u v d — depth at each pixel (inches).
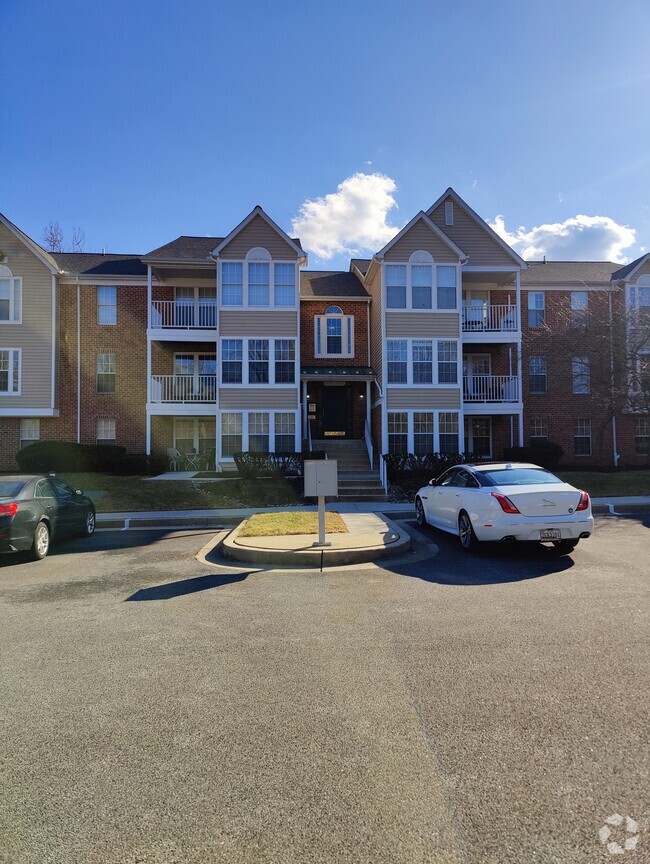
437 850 90.0
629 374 786.8
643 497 598.9
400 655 174.6
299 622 210.7
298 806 101.7
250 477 670.5
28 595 259.3
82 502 431.5
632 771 111.0
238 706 142.2
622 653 172.6
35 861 89.4
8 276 837.2
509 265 836.0
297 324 765.9
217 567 316.2
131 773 113.1
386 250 768.9
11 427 855.7
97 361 876.0
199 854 90.2
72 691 152.9
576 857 88.2
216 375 819.4
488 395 884.0
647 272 920.3
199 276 853.2
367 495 624.7
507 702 141.4
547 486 331.3
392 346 765.3
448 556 328.8
